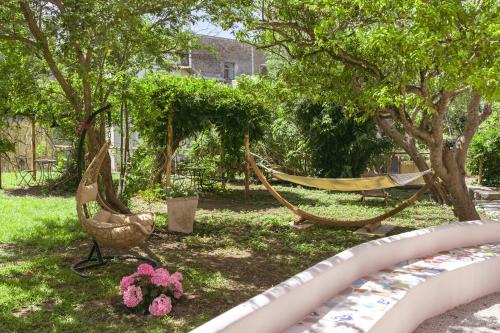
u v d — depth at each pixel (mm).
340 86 8273
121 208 8180
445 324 4684
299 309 3561
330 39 7598
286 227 9117
